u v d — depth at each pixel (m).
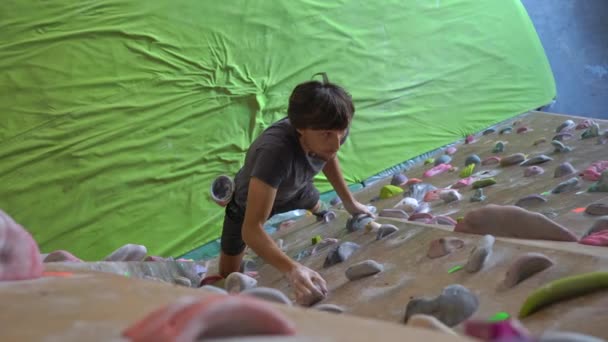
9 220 1.02
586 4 4.52
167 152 3.11
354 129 3.62
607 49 4.46
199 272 2.57
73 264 1.81
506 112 4.07
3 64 2.80
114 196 3.00
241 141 3.29
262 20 3.32
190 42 3.15
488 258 1.49
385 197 2.98
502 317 1.03
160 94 3.10
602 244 1.49
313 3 3.47
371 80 3.67
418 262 1.66
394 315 1.41
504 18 4.13
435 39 3.87
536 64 4.22
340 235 2.26
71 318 0.68
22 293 0.84
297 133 1.89
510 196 2.29
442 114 3.88
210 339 0.56
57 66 2.90
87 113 2.95
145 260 2.47
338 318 0.78
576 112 4.43
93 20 2.95
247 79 3.29
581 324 1.08
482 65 4.02
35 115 2.86
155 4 3.07
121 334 0.60
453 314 1.25
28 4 2.83
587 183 2.14
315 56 3.50
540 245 1.50
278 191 1.99
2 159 2.80
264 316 0.59
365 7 3.63
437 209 2.45
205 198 3.20
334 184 2.25
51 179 2.89
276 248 1.80
